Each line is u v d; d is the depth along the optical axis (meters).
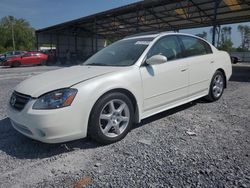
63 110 2.92
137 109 3.67
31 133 3.06
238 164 2.68
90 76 3.33
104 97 3.23
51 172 2.69
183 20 22.81
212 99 5.34
